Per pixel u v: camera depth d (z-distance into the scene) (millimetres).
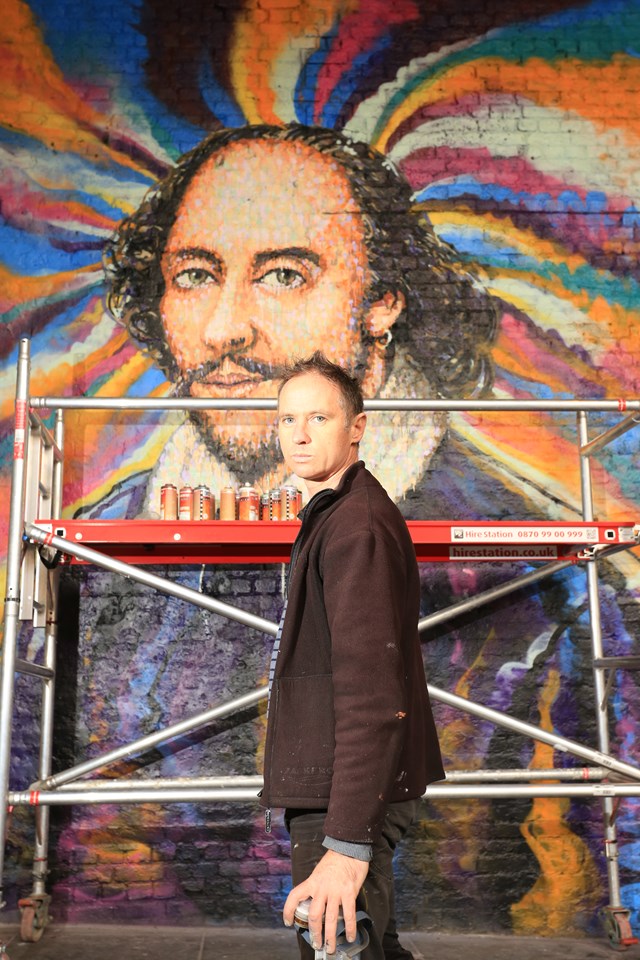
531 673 3475
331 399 1566
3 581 3436
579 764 3393
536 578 3275
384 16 3898
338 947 1204
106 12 3871
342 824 1184
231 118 3814
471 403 3082
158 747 3365
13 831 3279
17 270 3648
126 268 3691
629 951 3062
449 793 2752
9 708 2572
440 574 3541
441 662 3475
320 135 3818
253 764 3363
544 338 3723
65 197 3727
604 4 3902
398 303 3727
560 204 3816
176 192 3754
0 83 3781
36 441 3074
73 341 3623
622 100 3889
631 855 3355
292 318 3689
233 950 2951
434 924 3271
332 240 3750
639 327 3748
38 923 3061
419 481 3607
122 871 3270
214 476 3564
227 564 3502
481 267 3764
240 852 3307
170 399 2941
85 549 2727
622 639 3523
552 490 3621
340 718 1241
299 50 3871
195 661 3430
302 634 1420
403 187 3805
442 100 3869
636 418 3121
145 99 3812
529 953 3039
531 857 3332
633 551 3594
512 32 3908
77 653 3412
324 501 1471
